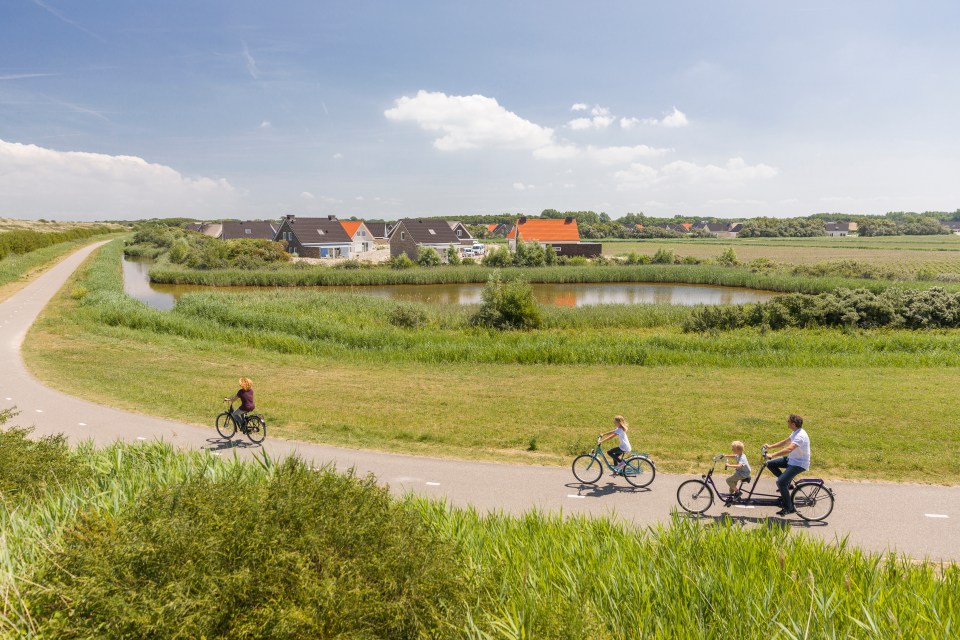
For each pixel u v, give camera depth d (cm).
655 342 2200
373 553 405
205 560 370
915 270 5950
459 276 5844
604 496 930
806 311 2681
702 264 6606
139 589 356
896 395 1498
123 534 391
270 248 7144
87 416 1352
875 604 456
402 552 408
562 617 423
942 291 2764
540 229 9112
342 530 412
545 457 1107
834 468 1029
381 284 5666
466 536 591
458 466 1059
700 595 470
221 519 396
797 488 833
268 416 1363
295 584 369
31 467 725
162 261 7050
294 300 3344
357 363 2009
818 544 593
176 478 674
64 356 2006
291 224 8112
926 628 429
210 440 1204
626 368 1909
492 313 2889
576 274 5862
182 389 1612
